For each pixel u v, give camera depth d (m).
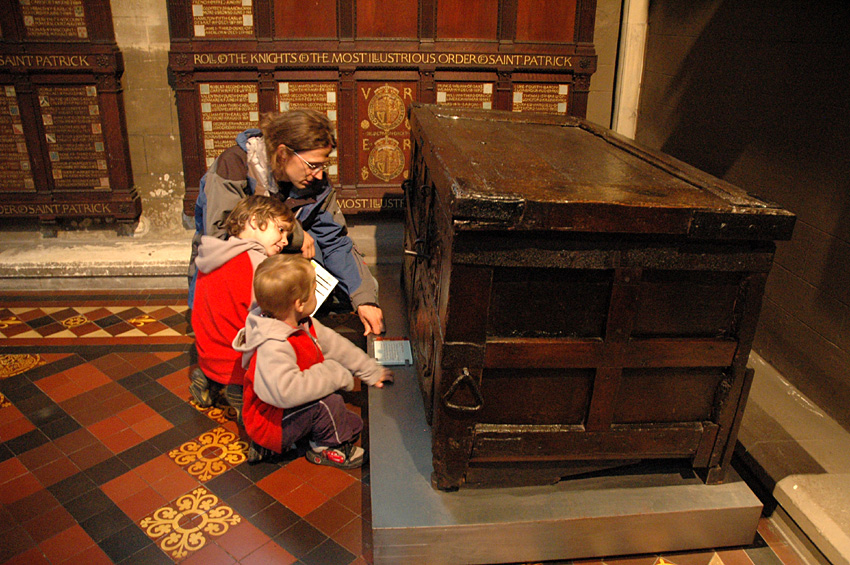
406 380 2.74
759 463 2.47
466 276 1.81
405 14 4.10
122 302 3.99
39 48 3.93
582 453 2.09
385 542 2.01
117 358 3.36
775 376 3.08
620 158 2.40
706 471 2.21
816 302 2.81
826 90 2.70
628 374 2.02
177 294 4.12
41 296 4.04
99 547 2.17
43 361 3.31
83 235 4.50
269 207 2.52
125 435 2.76
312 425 2.47
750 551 2.23
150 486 2.46
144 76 4.16
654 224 1.76
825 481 2.36
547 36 4.21
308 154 2.51
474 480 2.15
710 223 1.76
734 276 1.94
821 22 2.71
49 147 4.18
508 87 4.27
